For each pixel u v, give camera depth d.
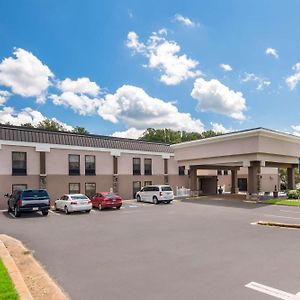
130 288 6.42
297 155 30.55
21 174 26.53
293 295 5.93
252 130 26.33
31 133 27.89
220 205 25.62
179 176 39.03
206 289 6.27
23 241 11.63
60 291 6.33
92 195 30.97
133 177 34.38
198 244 10.45
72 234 12.89
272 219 16.62
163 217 18.17
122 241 11.19
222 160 30.48
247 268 7.63
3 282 6.12
